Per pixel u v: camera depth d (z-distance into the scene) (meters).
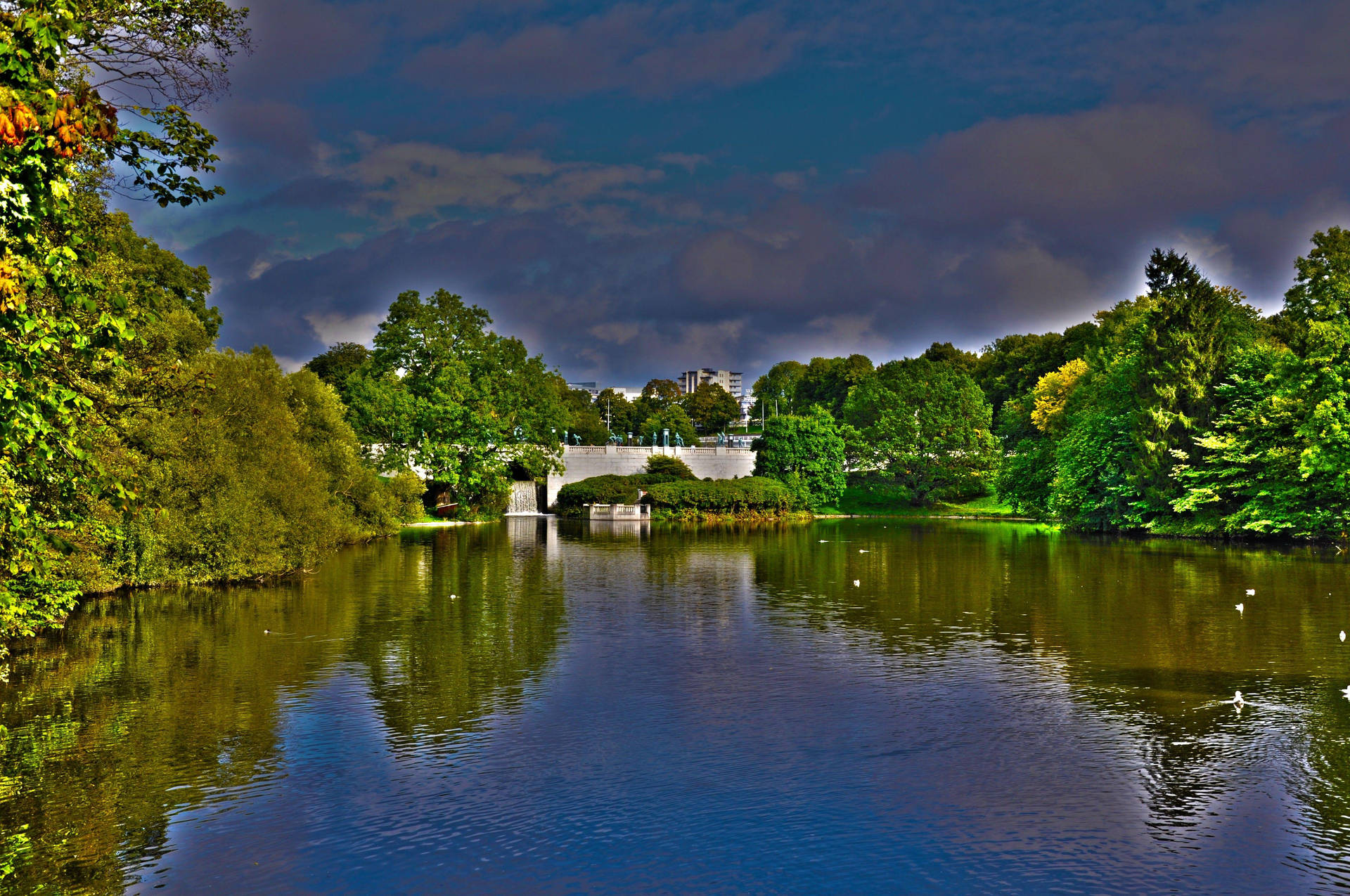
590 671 31.86
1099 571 59.72
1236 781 21.69
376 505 83.56
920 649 35.47
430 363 114.00
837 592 50.59
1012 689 29.55
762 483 123.06
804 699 28.38
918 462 150.88
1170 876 17.25
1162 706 27.69
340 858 17.84
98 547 41.50
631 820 19.62
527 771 22.36
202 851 18.06
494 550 75.69
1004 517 132.88
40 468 19.08
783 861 17.86
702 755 23.50
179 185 20.78
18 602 28.11
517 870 17.47
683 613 43.56
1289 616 42.03
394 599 47.31
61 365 20.72
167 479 49.06
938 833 19.05
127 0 19.78
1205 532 84.88
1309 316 87.00
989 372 193.88
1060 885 16.94
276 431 58.03
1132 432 89.56
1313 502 76.19
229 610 43.62
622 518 120.81
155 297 19.78
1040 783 21.66
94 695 28.53
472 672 31.64
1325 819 19.69
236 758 23.11
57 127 14.37
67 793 20.84
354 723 25.89
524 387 129.88
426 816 19.78
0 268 14.06
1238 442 80.06
